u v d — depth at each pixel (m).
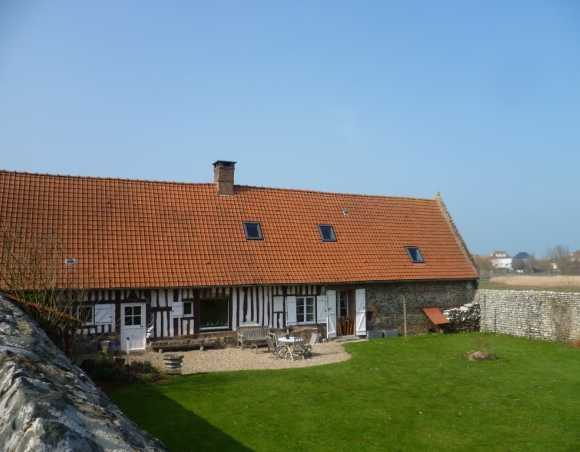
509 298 23.88
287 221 23.23
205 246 20.48
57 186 19.89
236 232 21.61
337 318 22.59
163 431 10.68
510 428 11.56
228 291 19.89
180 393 13.38
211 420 11.48
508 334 23.81
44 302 14.02
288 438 10.64
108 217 19.75
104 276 17.86
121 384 13.93
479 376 16.03
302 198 24.81
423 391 14.28
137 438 4.83
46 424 3.80
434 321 23.62
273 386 14.38
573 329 21.34
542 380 15.59
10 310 9.81
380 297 23.22
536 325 22.69
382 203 26.95
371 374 16.08
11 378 4.70
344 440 10.65
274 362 17.53
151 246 19.56
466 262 25.83
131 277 18.23
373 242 24.39
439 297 24.72
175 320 18.94
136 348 18.38
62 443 3.70
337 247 23.20
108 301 17.97
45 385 4.84
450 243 26.53
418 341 21.98
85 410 4.70
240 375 15.54
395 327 23.52
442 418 12.12
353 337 22.27
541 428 11.58
